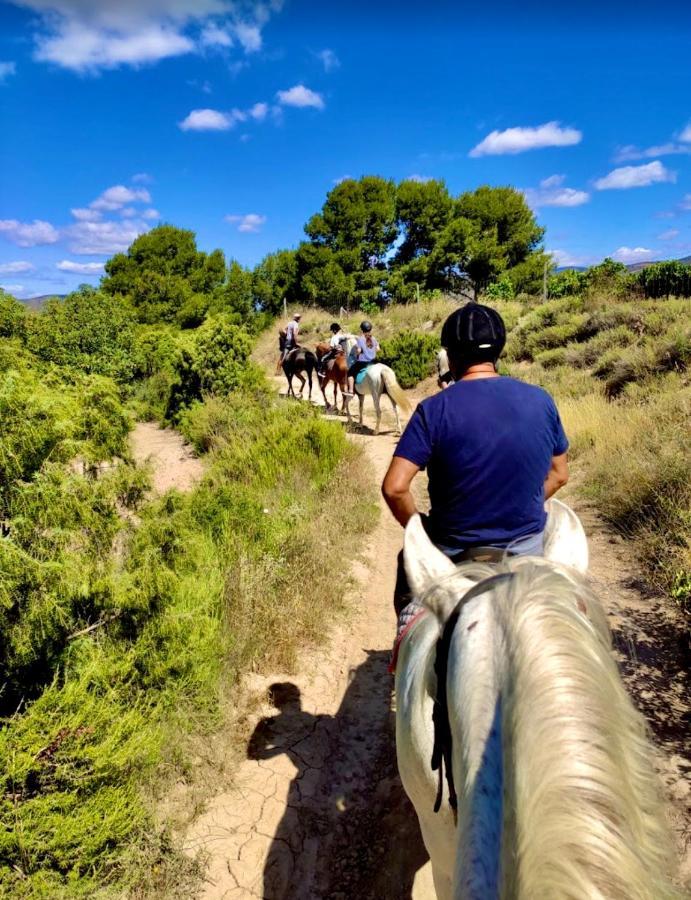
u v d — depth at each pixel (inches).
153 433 591.5
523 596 59.3
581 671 49.5
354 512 312.8
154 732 134.6
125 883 114.7
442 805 72.3
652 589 219.6
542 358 634.2
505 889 43.7
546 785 43.3
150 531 163.3
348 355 599.8
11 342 142.3
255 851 126.8
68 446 129.9
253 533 246.2
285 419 442.0
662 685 167.8
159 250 1898.4
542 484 88.0
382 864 124.3
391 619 221.1
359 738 161.6
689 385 421.7
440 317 1138.0
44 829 108.9
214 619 168.4
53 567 119.1
